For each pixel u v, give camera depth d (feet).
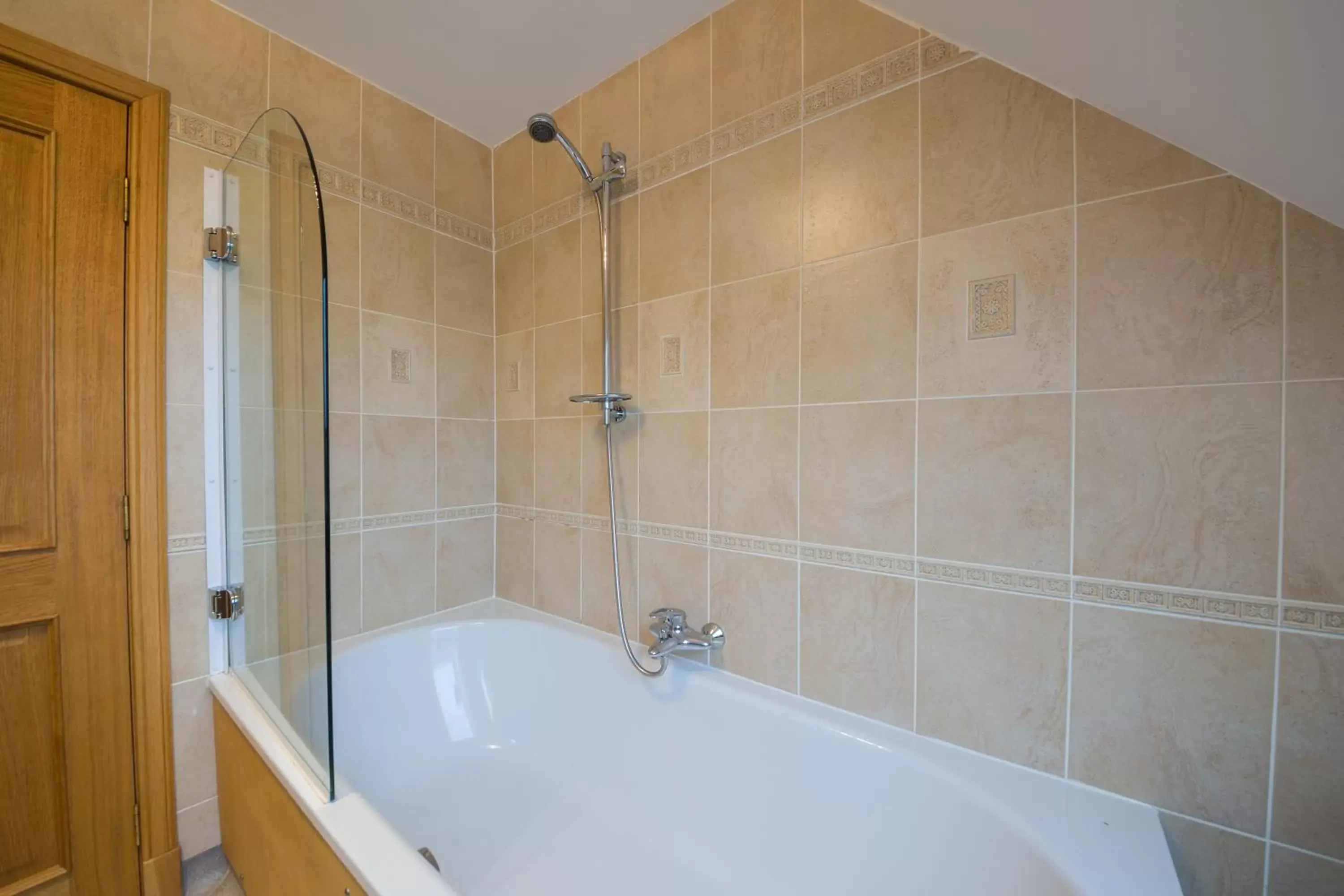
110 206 3.78
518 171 6.01
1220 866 2.64
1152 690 2.78
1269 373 2.49
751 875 3.69
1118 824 2.70
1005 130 3.10
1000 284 3.13
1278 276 2.47
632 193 4.91
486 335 6.24
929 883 3.00
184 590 4.18
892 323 3.51
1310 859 2.45
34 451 3.54
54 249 3.57
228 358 4.31
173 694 4.12
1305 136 2.02
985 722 3.24
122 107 3.83
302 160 3.19
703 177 4.42
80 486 3.70
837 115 3.71
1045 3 2.26
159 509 4.00
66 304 3.62
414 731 5.05
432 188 5.71
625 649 4.80
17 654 3.51
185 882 4.15
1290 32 1.62
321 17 4.41
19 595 3.50
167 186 4.03
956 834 2.97
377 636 5.16
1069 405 2.95
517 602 6.09
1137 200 2.76
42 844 3.60
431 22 4.45
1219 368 2.59
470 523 6.09
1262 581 2.52
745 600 4.23
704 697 4.16
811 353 3.85
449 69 5.03
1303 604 2.45
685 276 4.54
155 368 3.96
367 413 5.24
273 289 3.66
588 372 5.32
